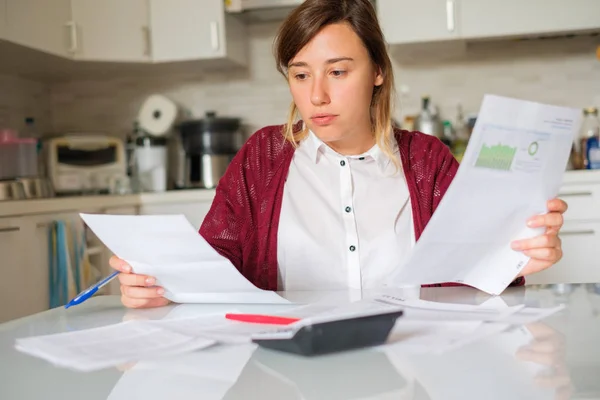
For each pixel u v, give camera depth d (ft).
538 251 3.34
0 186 8.06
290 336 2.26
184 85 11.35
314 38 3.56
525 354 2.20
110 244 3.30
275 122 11.18
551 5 9.32
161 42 10.11
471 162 2.93
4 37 7.91
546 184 3.19
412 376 2.01
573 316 2.76
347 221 4.38
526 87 10.50
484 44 10.54
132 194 9.70
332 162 4.48
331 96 3.59
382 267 4.33
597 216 8.84
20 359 2.41
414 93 10.76
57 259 8.15
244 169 4.63
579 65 10.37
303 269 4.38
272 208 4.48
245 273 4.50
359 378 2.01
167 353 2.38
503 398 1.78
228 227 4.46
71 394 1.98
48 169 9.75
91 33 9.61
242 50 10.91
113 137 10.34
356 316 2.29
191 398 1.88
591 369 2.00
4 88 10.35
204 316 3.04
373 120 4.42
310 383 1.98
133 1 9.95
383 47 3.85
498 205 3.18
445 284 4.21
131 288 3.37
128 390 1.99
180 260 3.21
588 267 8.88
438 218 3.08
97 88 11.46
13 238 7.45
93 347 2.52
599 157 9.32
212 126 10.27
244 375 2.09
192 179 10.44
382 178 4.46
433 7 9.51
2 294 7.27
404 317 2.85
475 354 2.23
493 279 3.43
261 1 10.02
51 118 11.53
